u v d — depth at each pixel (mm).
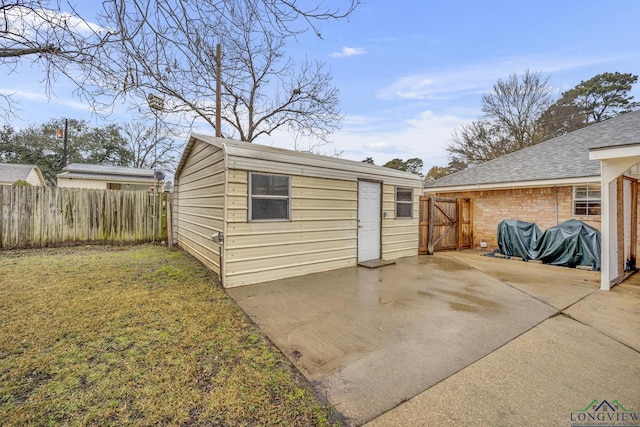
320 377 2387
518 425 1883
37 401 2016
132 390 2166
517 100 22203
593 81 22219
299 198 5871
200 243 6914
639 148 4629
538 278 5809
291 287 5035
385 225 7762
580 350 2889
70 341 2898
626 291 4930
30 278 5137
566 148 9648
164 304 3990
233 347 2869
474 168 11625
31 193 8172
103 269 5953
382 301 4336
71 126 20391
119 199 9438
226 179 4891
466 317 3715
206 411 1966
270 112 13047
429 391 2217
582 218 8141
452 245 9875
